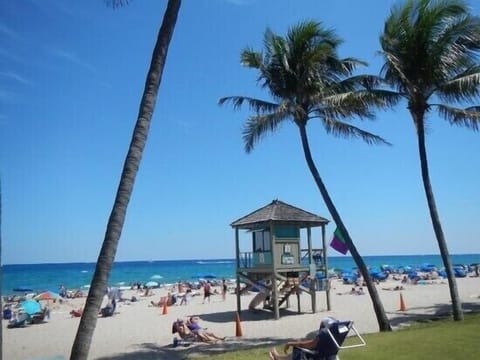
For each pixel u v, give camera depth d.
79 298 50.50
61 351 17.56
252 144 19.42
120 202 8.23
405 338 12.93
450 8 16.47
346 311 25.19
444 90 17.39
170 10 9.41
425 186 17.61
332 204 17.66
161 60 9.15
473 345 11.52
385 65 17.44
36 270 155.75
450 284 16.89
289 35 18.59
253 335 18.55
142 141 8.65
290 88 19.03
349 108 18.11
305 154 18.33
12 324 25.52
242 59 19.16
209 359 12.67
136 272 125.12
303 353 8.55
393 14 17.09
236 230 26.11
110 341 18.80
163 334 20.45
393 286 44.97
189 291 43.94
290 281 24.92
